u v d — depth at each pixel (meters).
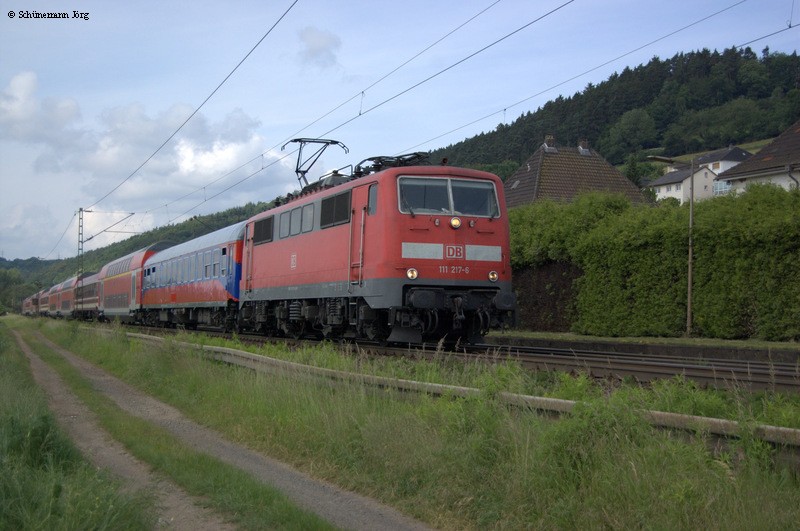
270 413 10.24
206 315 29.56
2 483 6.03
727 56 120.81
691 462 5.62
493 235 15.62
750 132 106.25
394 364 11.19
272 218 21.77
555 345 21.22
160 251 39.59
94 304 52.69
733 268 20.33
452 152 109.06
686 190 82.69
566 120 118.38
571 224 26.00
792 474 5.55
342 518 6.50
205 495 7.13
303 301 19.48
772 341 19.11
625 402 6.42
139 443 9.52
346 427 8.43
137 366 17.84
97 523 5.53
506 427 6.86
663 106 116.94
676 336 21.97
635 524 5.27
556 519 5.65
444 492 6.55
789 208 19.64
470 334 16.05
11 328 61.91
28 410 9.07
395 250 15.02
